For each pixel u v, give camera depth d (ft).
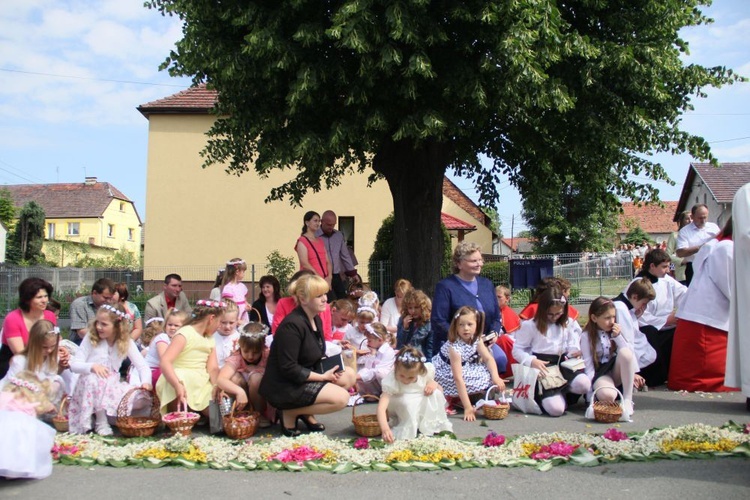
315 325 19.74
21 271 73.36
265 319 31.01
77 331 30.96
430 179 45.01
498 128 48.88
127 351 20.86
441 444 16.70
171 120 79.77
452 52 37.50
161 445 17.20
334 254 36.29
